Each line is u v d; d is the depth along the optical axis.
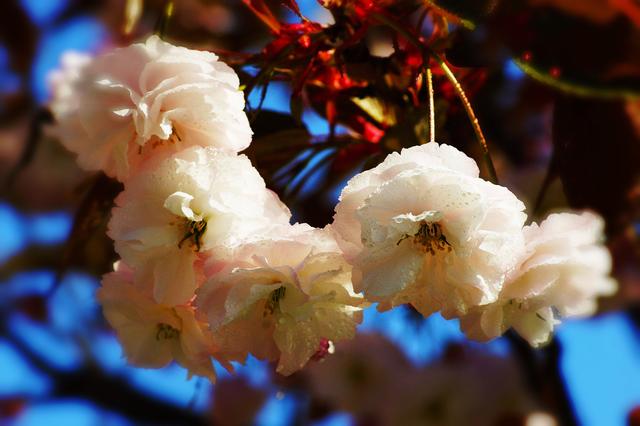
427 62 0.58
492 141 0.72
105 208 0.63
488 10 0.57
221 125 0.57
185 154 0.56
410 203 0.54
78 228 0.63
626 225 0.62
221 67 0.57
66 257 0.64
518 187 0.72
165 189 0.56
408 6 0.60
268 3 0.62
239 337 0.57
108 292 0.59
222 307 0.55
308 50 0.60
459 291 0.55
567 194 0.62
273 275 0.55
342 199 0.54
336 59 0.60
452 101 0.61
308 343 0.56
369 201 0.54
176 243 0.56
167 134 0.56
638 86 0.57
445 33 0.60
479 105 0.68
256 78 0.59
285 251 0.55
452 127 0.61
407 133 0.60
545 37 0.57
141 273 0.57
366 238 0.54
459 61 0.59
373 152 0.62
